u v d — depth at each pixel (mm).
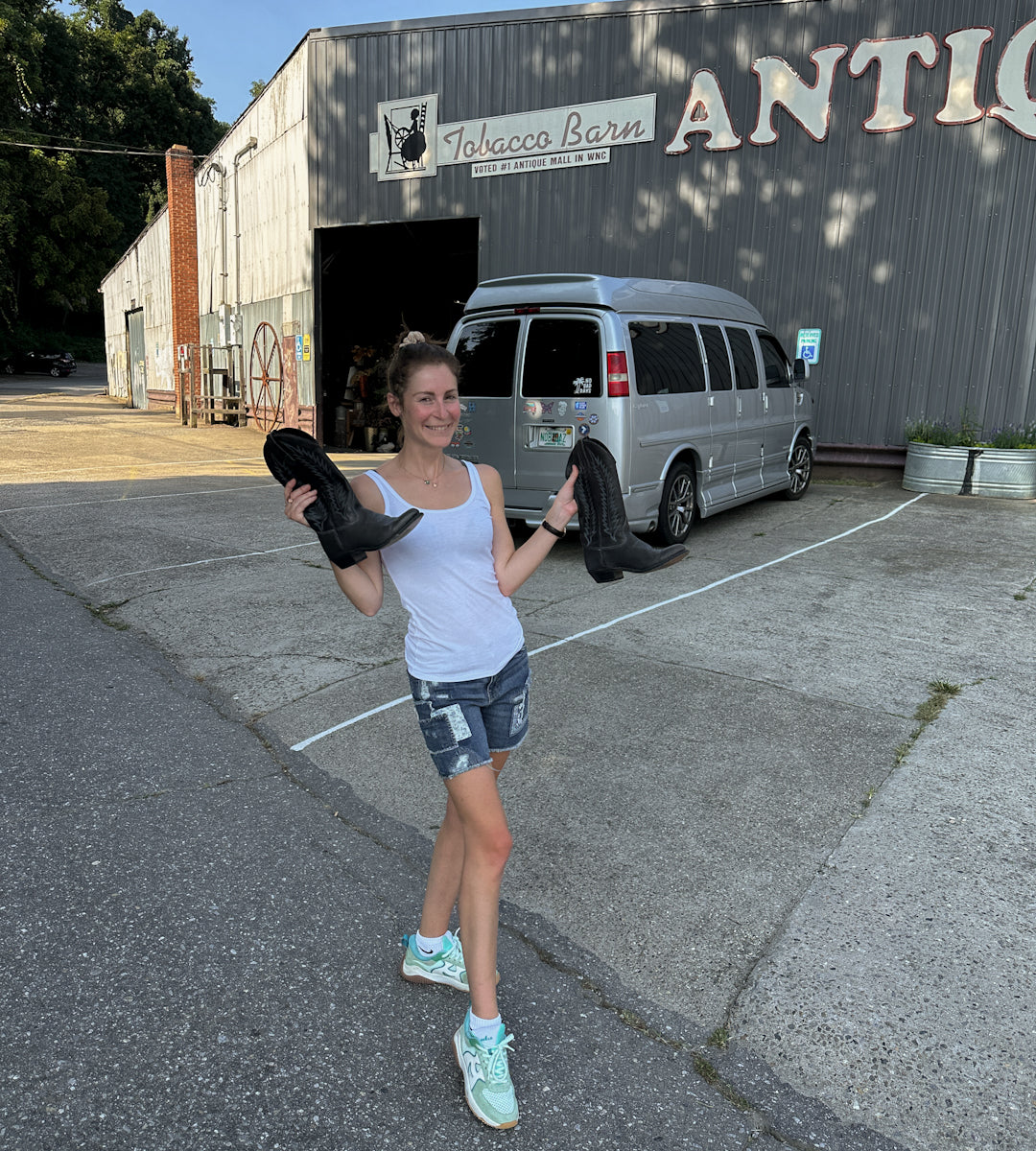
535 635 5352
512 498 7129
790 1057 2232
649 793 3514
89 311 60469
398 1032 2344
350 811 3438
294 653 5156
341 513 1938
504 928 2736
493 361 7082
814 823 3283
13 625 5656
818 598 6094
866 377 11297
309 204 15133
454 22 12953
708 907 2811
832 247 11250
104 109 58312
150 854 3115
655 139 11969
